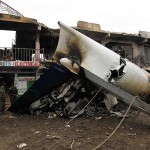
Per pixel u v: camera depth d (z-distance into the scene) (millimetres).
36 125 9859
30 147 6918
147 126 10250
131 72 10602
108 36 19469
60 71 11234
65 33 11078
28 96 11844
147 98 11070
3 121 10578
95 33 19359
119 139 7922
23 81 15961
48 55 19109
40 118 11445
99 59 10812
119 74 10578
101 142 7492
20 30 17234
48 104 12148
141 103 10227
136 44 21797
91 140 7664
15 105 12227
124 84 10648
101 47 11023
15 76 15820
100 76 10672
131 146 7242
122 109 12836
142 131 9273
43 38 19234
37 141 7461
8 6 17469
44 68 16234
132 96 10312
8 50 17297
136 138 8180
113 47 21250
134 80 10656
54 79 11461
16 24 16562
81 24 19219
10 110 12531
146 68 21656
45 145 7062
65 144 7156
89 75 10867
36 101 12125
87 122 10422
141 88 10844
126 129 9461
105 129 9281
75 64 10922
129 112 13242
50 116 11695
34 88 11633
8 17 15656
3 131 8844
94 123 10266
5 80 16906
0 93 12328
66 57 11133
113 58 10805
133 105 10273
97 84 11016
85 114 11953
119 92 10438
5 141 7562
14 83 15734
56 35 17906
